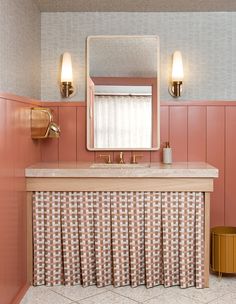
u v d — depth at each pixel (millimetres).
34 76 3842
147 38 4023
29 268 3449
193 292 3350
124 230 3398
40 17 4047
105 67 4031
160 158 4055
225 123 4062
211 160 4070
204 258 3434
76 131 4070
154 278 3441
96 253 3406
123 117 4031
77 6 3908
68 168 3393
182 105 4051
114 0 3738
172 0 3738
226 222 4078
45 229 3430
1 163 2709
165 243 3404
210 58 4062
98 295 3275
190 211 3398
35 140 3816
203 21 4055
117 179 3367
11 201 2959
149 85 4023
